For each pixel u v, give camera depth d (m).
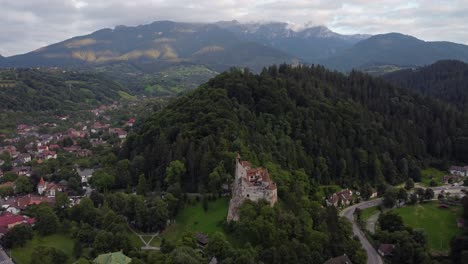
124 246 185.62
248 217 190.00
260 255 174.62
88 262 166.25
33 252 180.38
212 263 169.50
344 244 194.25
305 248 178.38
